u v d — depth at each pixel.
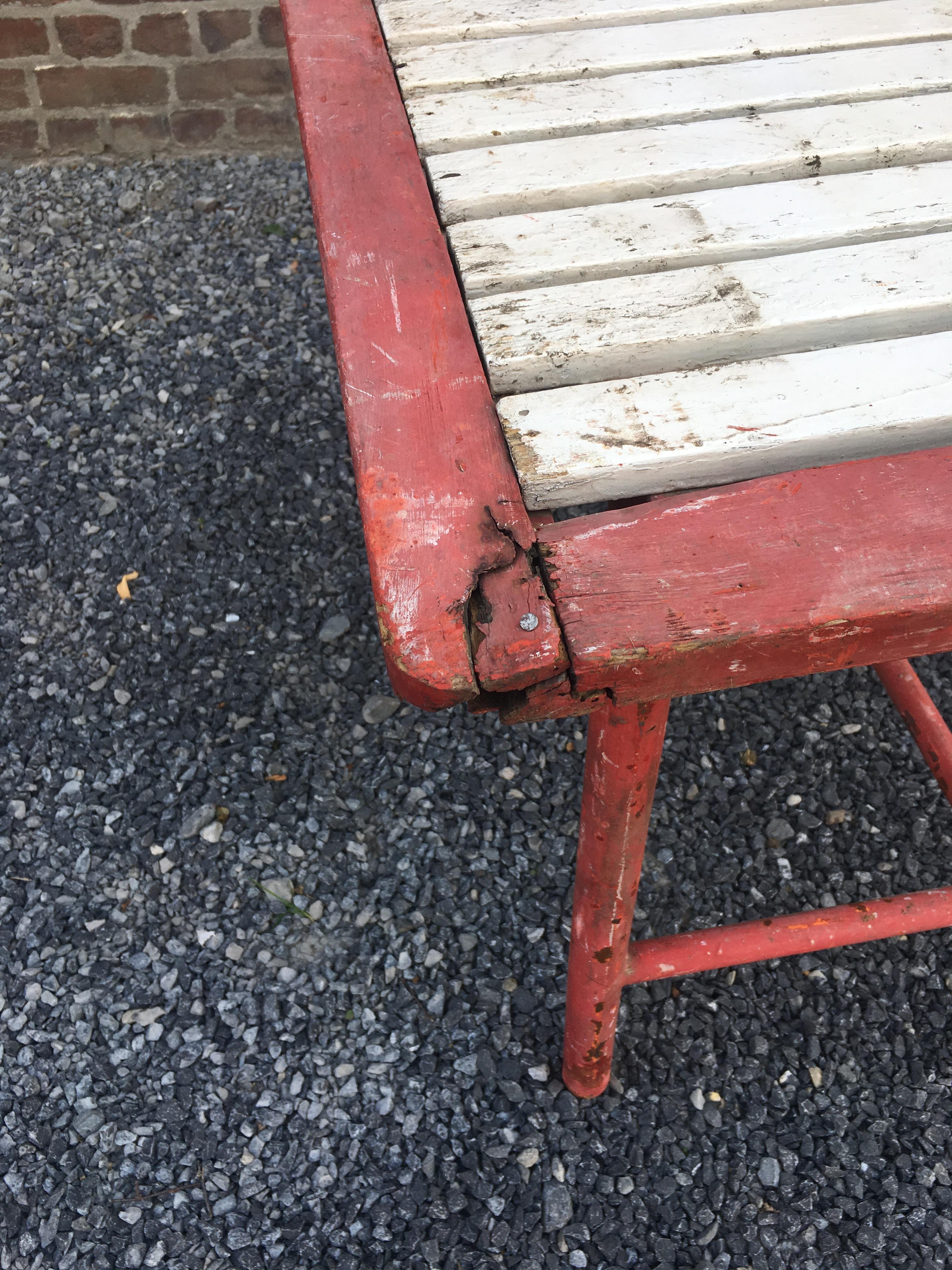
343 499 2.63
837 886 1.99
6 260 3.23
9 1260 1.59
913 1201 1.62
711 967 1.48
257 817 2.09
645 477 0.95
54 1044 1.80
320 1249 1.59
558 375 1.03
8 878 2.01
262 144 3.63
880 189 1.19
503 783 2.14
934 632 0.87
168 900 1.98
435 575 0.84
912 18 1.50
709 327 1.03
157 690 2.28
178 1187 1.66
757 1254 1.58
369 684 2.30
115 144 3.56
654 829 2.06
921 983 1.87
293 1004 1.85
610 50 1.42
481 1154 1.68
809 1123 1.71
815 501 0.88
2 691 2.28
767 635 0.81
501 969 1.89
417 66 1.39
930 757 1.78
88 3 3.22
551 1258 1.58
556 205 1.22
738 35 1.46
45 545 2.54
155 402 2.85
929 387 0.99
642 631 0.81
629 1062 1.78
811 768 2.15
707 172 1.23
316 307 3.12
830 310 1.05
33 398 2.86
